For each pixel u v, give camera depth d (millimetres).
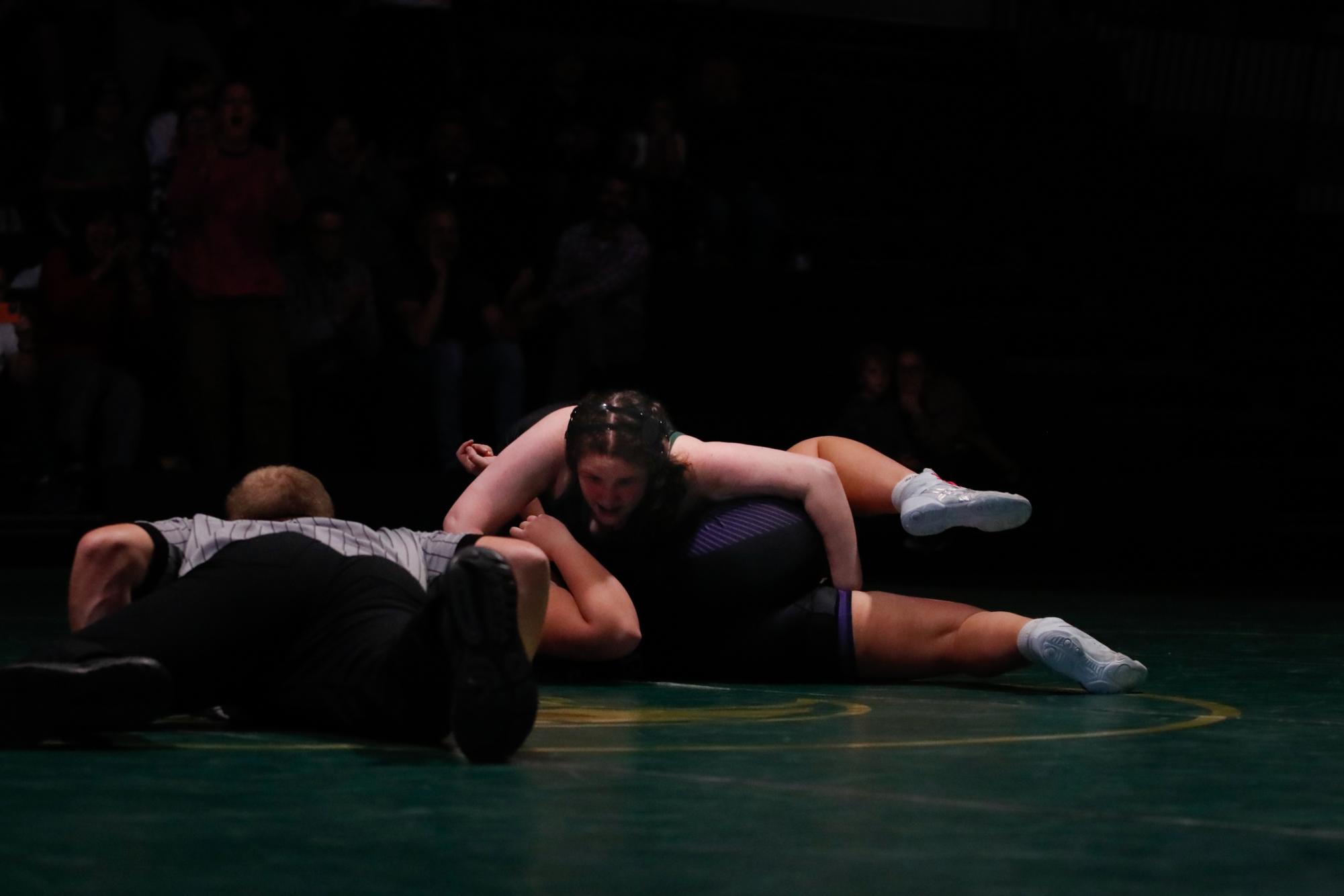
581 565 6895
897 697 6512
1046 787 4141
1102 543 18922
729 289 19859
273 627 4727
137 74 18422
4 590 12867
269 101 18531
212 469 15453
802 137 23297
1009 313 21531
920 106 24078
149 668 4340
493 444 16750
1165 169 24297
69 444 15750
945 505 7055
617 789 3994
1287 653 8984
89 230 15922
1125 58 25906
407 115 18984
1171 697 6613
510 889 2889
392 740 4801
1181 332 22344
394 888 2891
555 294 17484
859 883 2988
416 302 16562
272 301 15398
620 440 6539
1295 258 23859
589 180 19172
